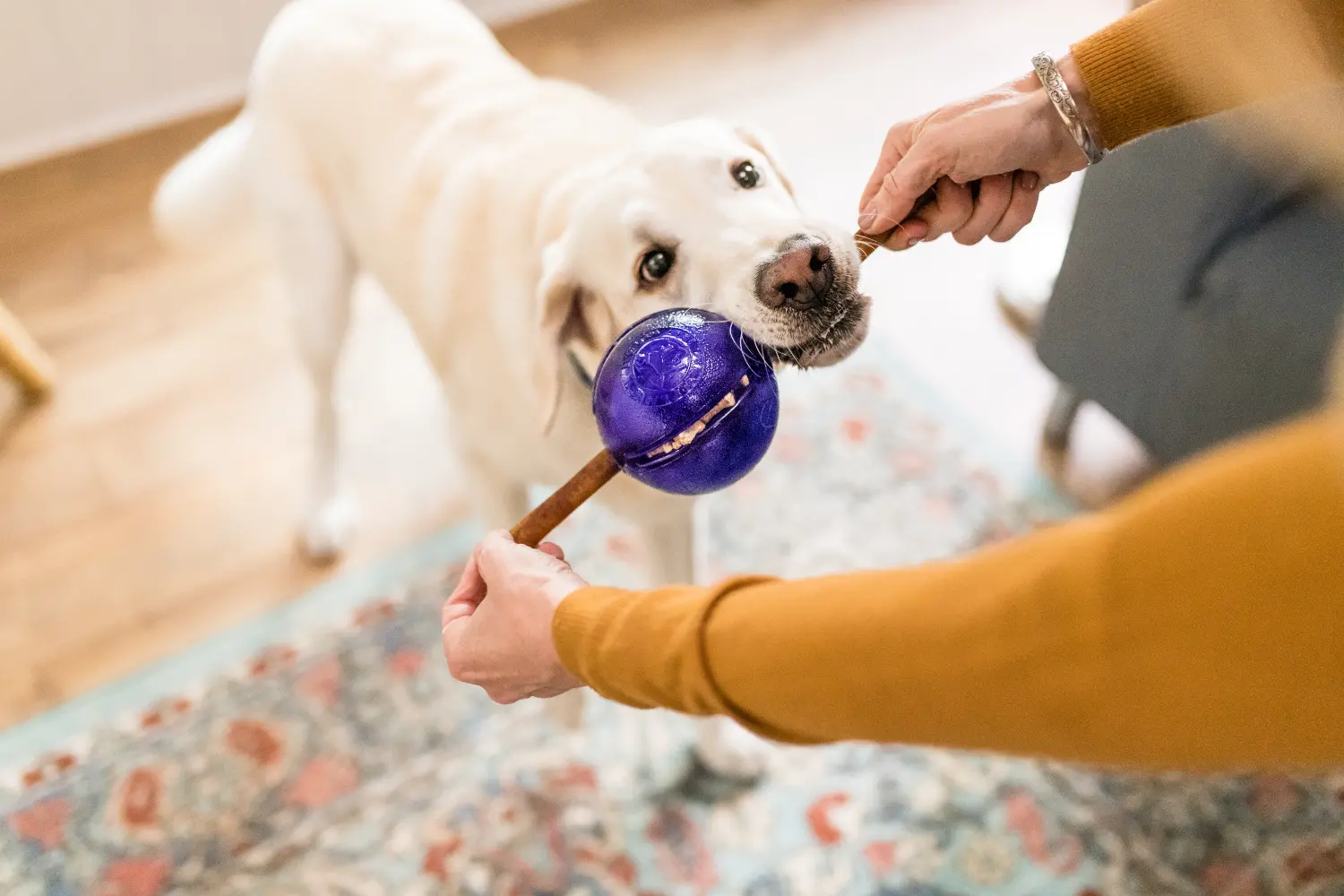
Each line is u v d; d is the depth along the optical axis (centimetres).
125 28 212
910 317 192
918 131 91
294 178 132
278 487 173
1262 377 128
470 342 114
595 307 97
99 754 143
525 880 134
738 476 71
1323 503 34
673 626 57
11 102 210
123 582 161
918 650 45
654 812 139
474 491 135
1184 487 38
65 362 187
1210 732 38
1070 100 85
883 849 135
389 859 135
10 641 155
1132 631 38
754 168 95
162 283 199
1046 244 199
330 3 132
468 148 118
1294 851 133
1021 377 184
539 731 146
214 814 139
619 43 247
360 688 150
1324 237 120
